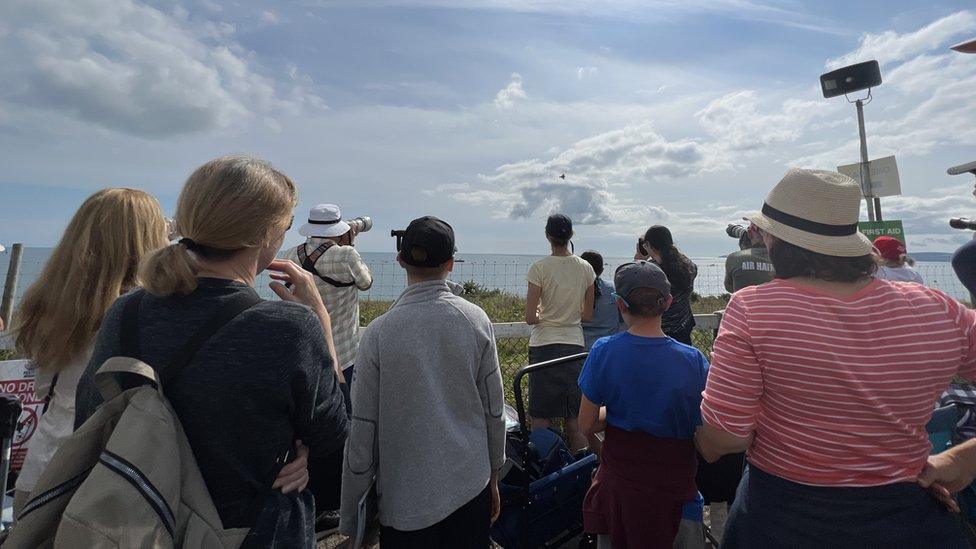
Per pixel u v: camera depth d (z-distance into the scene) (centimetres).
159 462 97
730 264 371
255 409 111
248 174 123
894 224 505
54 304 152
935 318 126
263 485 115
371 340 179
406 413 175
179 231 123
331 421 131
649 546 192
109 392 106
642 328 204
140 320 112
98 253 155
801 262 135
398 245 198
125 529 91
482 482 183
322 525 286
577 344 378
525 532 232
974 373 129
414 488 173
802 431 127
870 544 121
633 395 194
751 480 142
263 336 112
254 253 128
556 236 384
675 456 193
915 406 123
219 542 104
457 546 183
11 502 222
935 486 128
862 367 121
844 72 532
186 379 107
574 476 247
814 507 126
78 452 98
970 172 196
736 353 134
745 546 141
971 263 158
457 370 179
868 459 122
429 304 182
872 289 130
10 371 274
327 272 300
